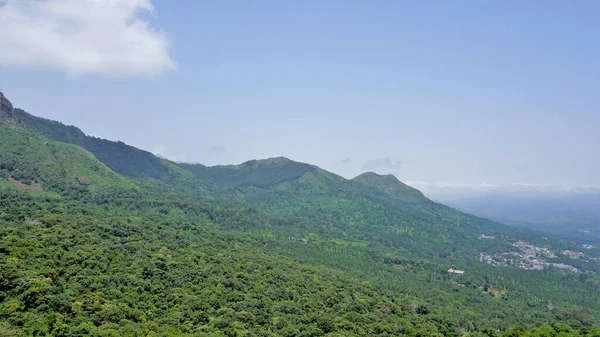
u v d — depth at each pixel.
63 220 184.62
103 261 147.88
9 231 153.75
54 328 104.56
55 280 125.38
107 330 107.50
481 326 188.50
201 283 152.25
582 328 160.88
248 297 148.75
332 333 135.00
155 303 132.25
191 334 116.06
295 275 186.88
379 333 145.00
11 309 108.69
